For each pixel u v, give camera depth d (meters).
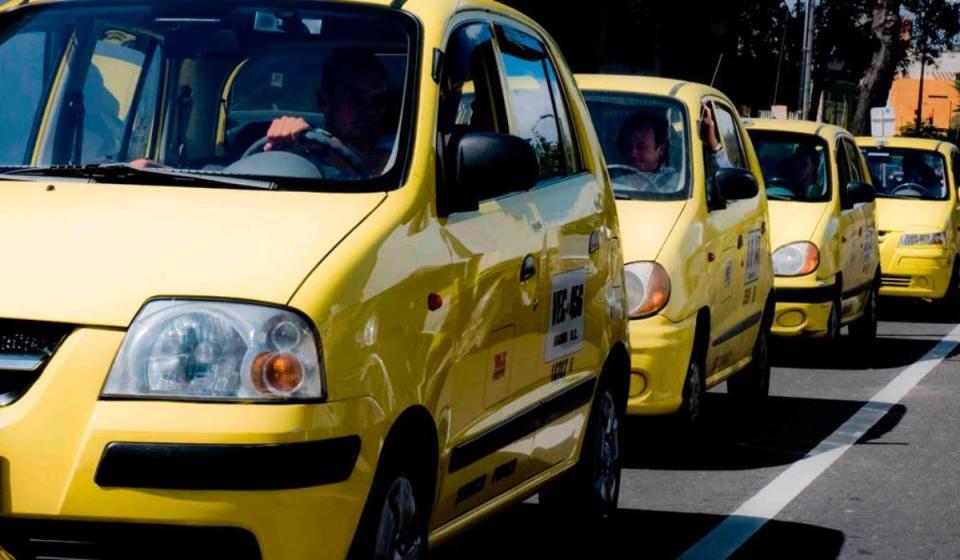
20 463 4.94
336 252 5.38
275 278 5.18
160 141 6.40
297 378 5.07
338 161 6.10
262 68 6.49
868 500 9.93
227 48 6.58
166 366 5.00
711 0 41.06
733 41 43.50
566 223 7.52
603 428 8.33
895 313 25.06
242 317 5.07
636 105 12.06
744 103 60.09
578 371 7.76
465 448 6.17
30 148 6.45
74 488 4.91
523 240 6.84
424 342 5.74
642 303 10.55
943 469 11.11
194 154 6.32
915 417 13.64
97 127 6.49
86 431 4.93
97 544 4.96
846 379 16.33
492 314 6.41
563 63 8.47
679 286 10.67
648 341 10.48
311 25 6.62
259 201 5.64
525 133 7.48
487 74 7.13
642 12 38.38
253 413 4.98
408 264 5.68
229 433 4.94
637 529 8.85
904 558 8.38
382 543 5.53
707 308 11.20
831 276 17.02
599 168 8.50
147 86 6.56
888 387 15.67
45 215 5.47
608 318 8.24
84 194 5.68
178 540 4.96
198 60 6.55
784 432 12.62
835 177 17.69
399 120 6.23
